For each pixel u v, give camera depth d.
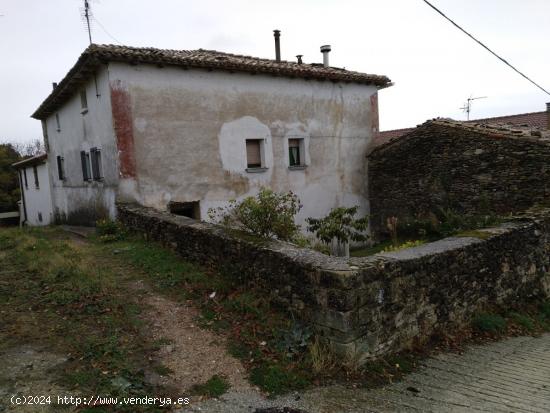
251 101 11.82
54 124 15.36
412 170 12.85
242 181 11.72
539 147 9.73
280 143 12.49
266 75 12.03
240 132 11.63
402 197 13.27
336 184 13.82
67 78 11.14
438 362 4.44
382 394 3.63
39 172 18.31
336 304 3.99
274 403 3.39
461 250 5.42
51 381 3.39
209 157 11.08
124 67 9.73
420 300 4.75
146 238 8.52
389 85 15.05
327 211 13.56
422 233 11.86
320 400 3.47
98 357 3.85
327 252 8.75
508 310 6.27
